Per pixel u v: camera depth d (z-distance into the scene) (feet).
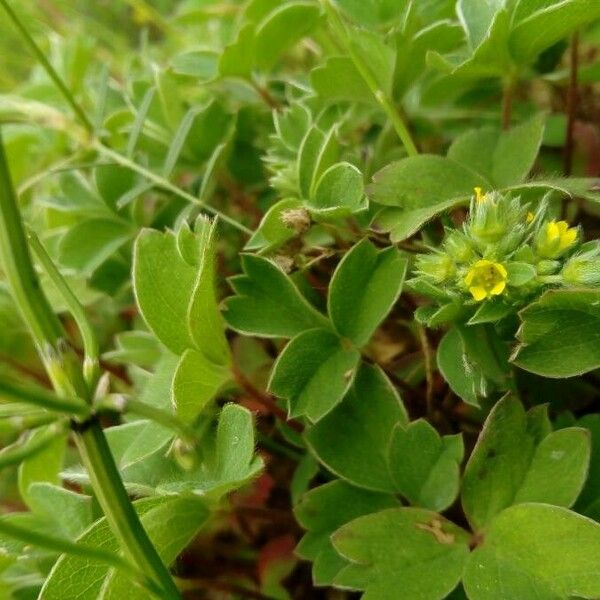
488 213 0.27
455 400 0.36
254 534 0.40
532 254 0.27
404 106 0.43
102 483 0.23
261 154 0.45
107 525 0.26
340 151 0.37
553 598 0.24
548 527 0.25
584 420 0.30
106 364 0.46
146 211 0.45
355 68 0.38
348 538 0.28
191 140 0.43
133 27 0.83
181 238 0.30
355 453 0.31
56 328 0.23
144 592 0.27
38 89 0.55
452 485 0.29
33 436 0.33
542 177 0.34
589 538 0.24
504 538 0.26
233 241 0.44
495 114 0.43
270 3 0.46
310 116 0.37
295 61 0.55
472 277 0.27
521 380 0.33
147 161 0.43
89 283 0.42
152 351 0.39
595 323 0.27
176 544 0.29
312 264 0.35
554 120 0.43
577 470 0.26
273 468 0.39
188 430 0.24
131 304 0.45
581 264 0.26
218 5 0.58
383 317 0.31
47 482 0.33
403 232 0.29
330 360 0.31
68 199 0.42
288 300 0.32
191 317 0.28
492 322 0.29
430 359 0.34
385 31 0.40
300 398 0.30
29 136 0.52
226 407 0.28
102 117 0.43
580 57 0.48
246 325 0.31
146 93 0.44
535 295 0.27
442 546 0.27
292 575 0.37
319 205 0.32
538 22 0.31
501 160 0.34
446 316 0.28
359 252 0.31
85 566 0.26
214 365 0.31
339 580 0.27
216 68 0.44
